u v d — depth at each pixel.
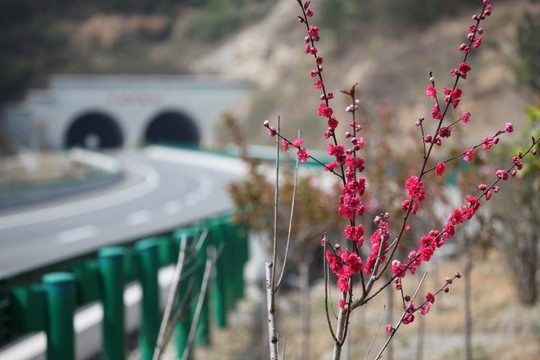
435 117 2.34
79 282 7.27
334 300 12.82
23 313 6.50
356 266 2.35
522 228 10.48
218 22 107.44
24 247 19.53
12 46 104.62
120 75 98.94
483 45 50.91
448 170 8.75
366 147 8.89
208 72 97.69
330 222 9.65
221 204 29.73
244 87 89.62
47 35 106.50
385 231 2.49
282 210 9.94
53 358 6.64
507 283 11.86
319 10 73.50
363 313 11.27
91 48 107.69
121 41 109.31
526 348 9.16
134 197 33.34
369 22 70.12
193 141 96.31
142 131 90.69
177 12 115.25
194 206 29.25
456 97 2.33
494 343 9.64
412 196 2.38
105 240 20.67
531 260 10.72
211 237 11.11
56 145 88.38
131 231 22.50
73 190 34.62
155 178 44.44
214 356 9.81
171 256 9.59
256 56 93.06
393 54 60.66
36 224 24.41
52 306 6.63
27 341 8.75
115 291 7.61
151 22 112.00
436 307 11.56
